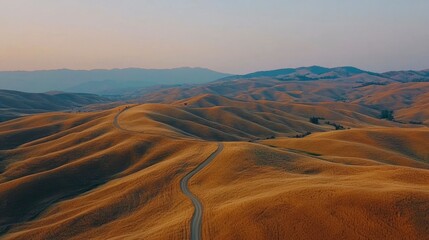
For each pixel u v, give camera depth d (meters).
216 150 114.12
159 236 57.59
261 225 50.47
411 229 41.94
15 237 80.00
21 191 108.50
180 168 100.56
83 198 100.56
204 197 76.12
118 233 71.88
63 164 134.75
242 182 79.88
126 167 124.69
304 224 48.12
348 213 47.22
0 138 187.12
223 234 52.34
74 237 75.81
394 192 48.56
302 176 77.25
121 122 185.62
